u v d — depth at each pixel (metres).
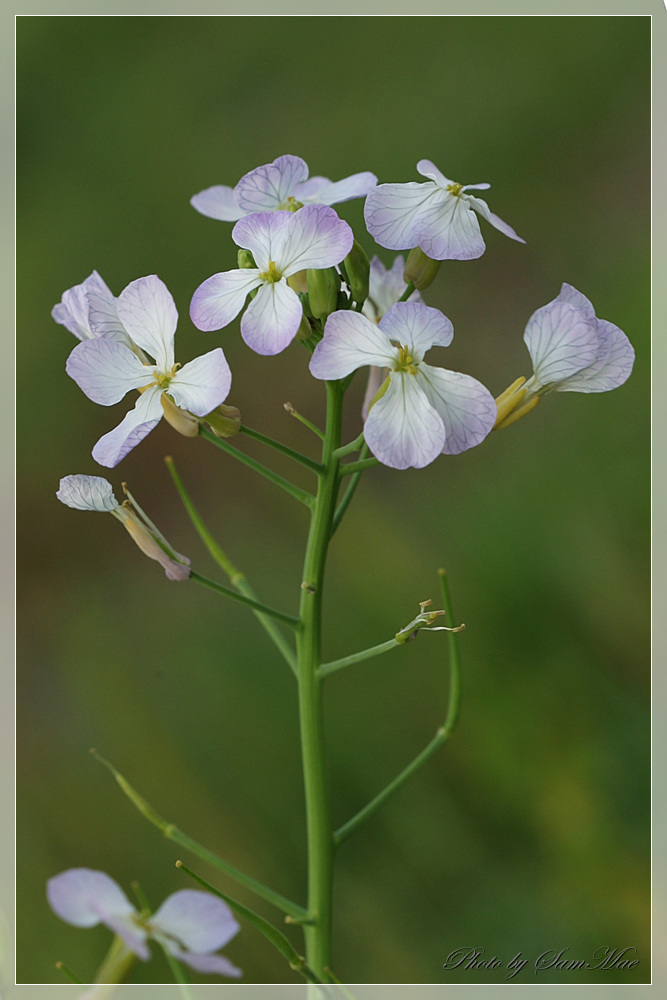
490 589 0.62
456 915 0.54
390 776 0.57
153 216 0.94
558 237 0.91
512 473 0.70
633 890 0.53
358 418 0.79
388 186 0.44
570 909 0.53
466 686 0.59
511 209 0.94
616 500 0.65
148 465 0.80
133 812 0.58
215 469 0.79
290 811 0.58
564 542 0.64
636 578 0.61
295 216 0.43
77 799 0.59
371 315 0.46
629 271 0.80
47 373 0.86
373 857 0.55
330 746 0.58
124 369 0.44
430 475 0.72
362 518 0.70
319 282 0.43
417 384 0.43
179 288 0.90
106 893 0.42
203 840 0.57
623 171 0.94
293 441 0.80
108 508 0.44
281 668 0.63
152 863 0.56
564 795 0.54
